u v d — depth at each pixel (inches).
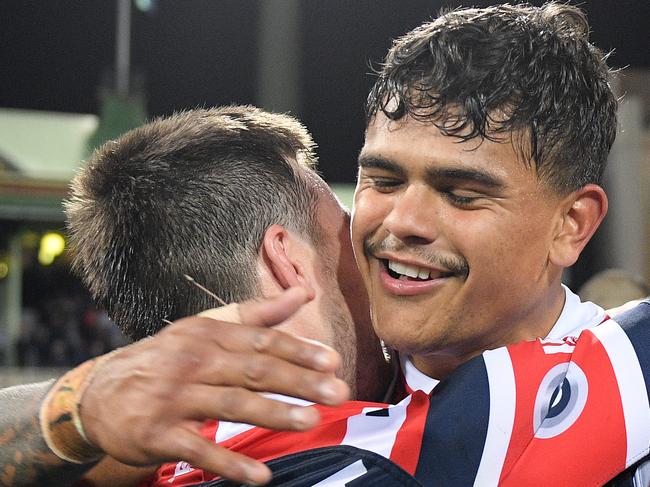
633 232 165.0
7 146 190.5
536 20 33.0
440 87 30.9
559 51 32.4
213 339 24.5
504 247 31.3
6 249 225.9
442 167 30.7
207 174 39.1
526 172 31.1
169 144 40.0
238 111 41.9
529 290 32.6
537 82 31.3
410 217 31.1
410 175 31.4
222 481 33.1
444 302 31.9
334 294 38.9
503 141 30.7
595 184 33.3
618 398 32.5
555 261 33.1
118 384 25.1
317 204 40.0
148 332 39.9
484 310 32.2
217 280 38.4
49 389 27.6
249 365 24.1
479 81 30.8
